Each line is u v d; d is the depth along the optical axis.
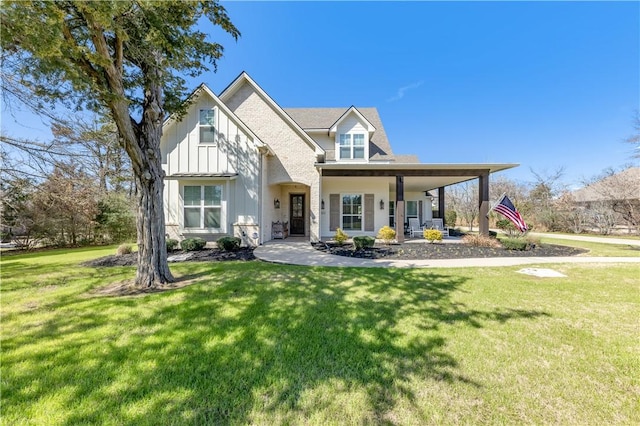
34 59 4.43
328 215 15.99
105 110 6.82
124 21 5.11
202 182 11.94
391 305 4.75
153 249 6.15
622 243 13.57
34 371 2.78
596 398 2.45
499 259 9.31
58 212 14.67
